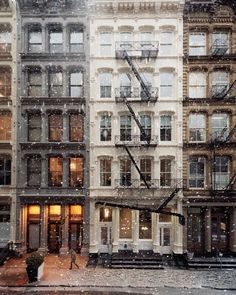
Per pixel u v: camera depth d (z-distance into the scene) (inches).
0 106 1191.6
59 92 1202.0
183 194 1171.3
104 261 1097.4
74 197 1171.3
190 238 1178.0
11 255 1151.6
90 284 901.2
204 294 837.2
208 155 1176.2
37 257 933.2
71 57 1182.9
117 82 1186.6
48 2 1184.2
